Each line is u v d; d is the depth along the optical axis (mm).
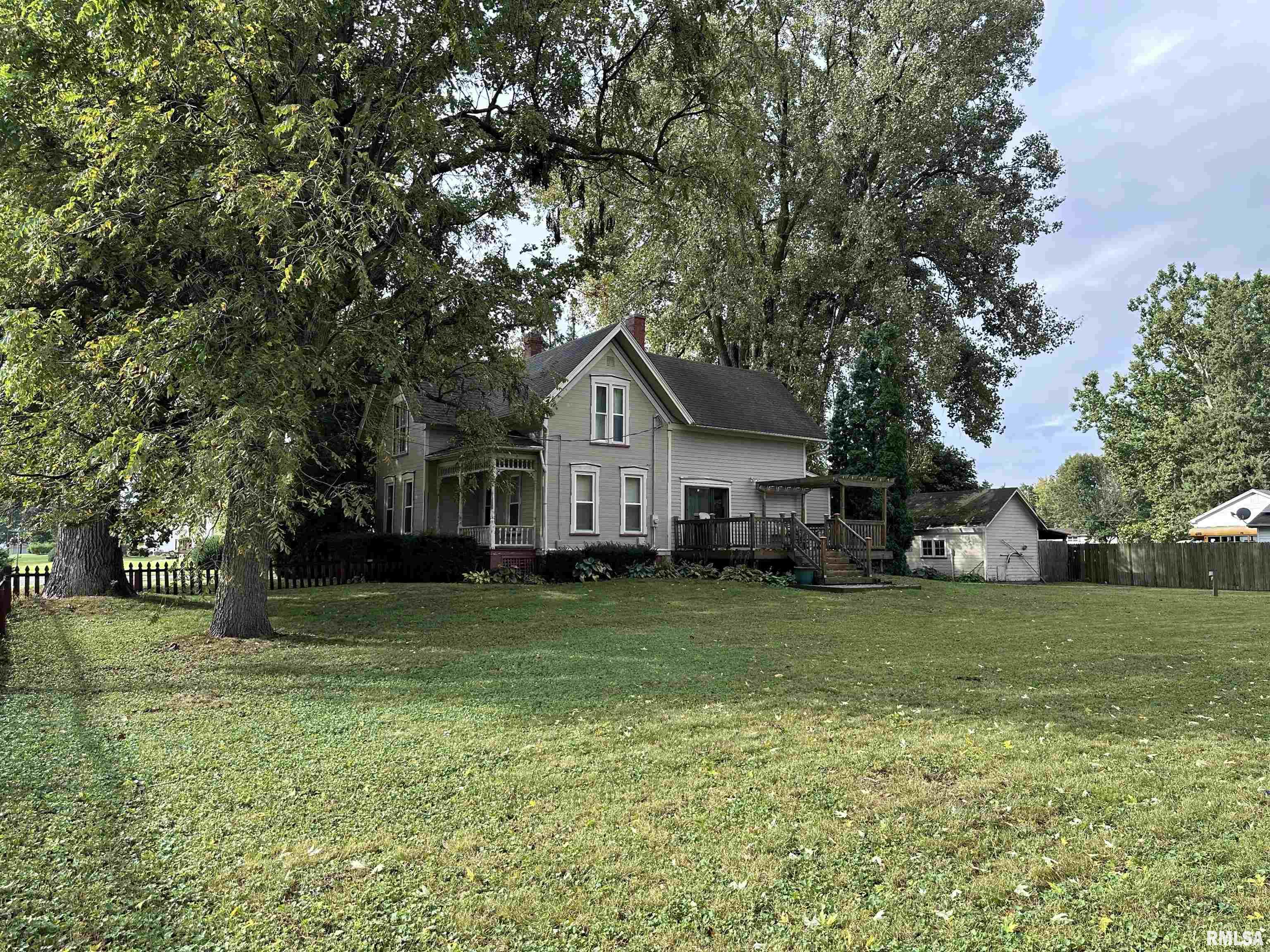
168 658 11102
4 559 21984
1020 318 36719
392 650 11742
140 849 4652
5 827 4965
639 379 26312
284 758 6406
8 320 9539
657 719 7582
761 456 29125
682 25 15312
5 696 8758
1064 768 5961
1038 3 32062
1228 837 4637
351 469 27625
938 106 30859
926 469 46719
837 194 32656
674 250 31031
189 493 9781
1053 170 36250
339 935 3684
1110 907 3848
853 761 6164
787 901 3967
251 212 9453
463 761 6281
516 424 15750
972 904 3920
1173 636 13805
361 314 12266
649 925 3758
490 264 14289
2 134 10383
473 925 3771
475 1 12820
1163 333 42938
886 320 33875
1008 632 14297
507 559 23062
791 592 21281
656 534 26234
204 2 9750
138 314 10289
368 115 11734
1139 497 57938
